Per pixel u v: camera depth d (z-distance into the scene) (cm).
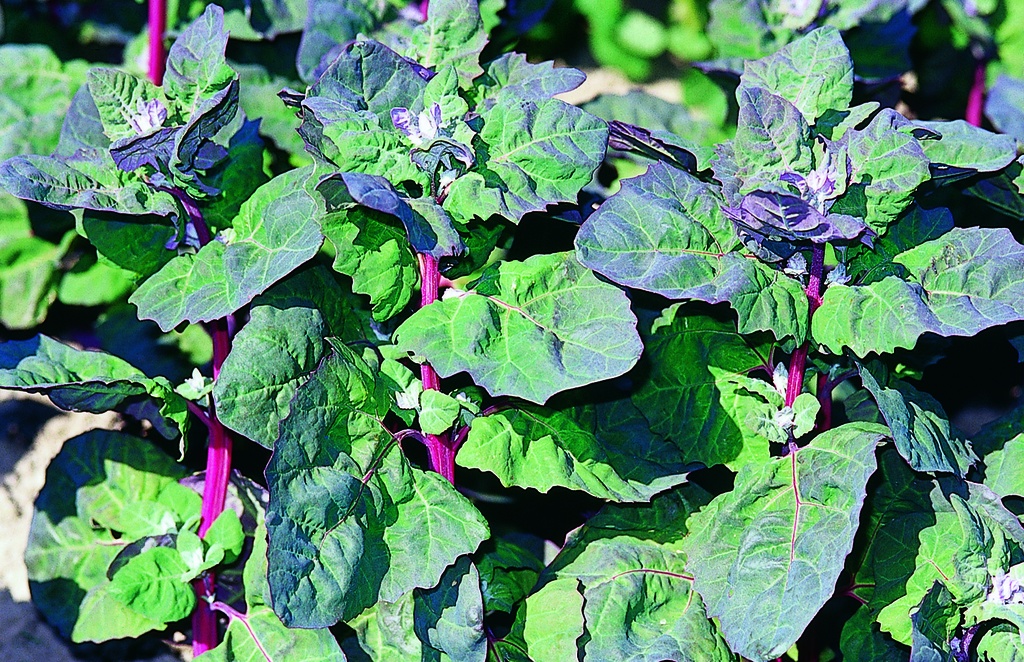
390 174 121
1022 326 129
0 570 138
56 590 130
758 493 121
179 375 140
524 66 126
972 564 121
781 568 119
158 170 125
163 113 125
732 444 124
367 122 121
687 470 125
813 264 122
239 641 124
